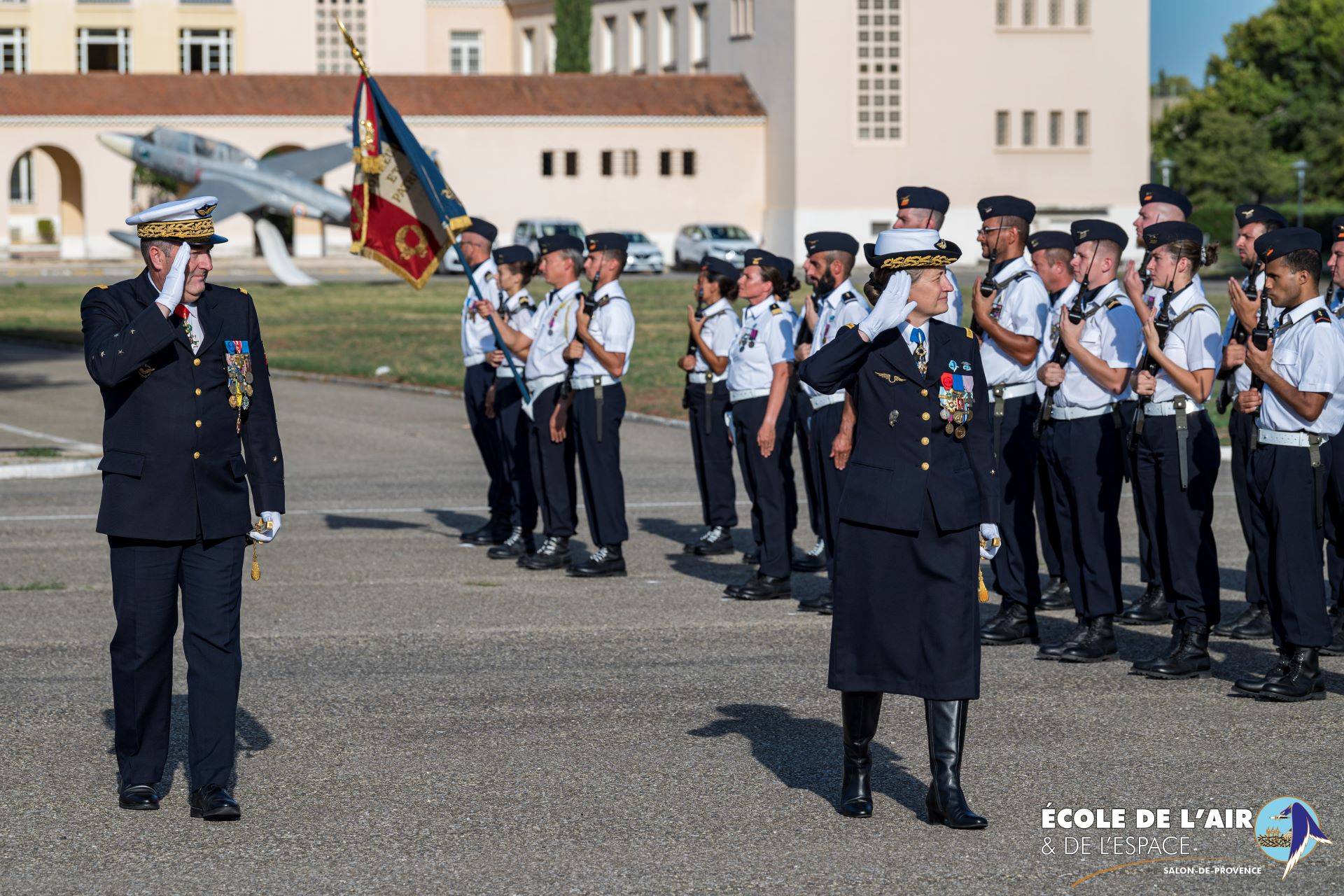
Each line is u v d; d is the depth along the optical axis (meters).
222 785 7.82
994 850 7.35
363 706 9.75
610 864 7.15
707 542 15.13
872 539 7.64
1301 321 9.97
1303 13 100.25
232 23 86.38
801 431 13.13
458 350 36.78
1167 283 10.64
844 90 76.00
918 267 7.66
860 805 7.79
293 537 15.84
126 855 7.30
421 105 75.94
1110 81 77.38
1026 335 11.39
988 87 76.62
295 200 61.47
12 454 20.80
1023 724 9.38
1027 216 11.66
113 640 7.94
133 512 7.74
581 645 11.38
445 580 13.81
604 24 91.25
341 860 7.23
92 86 74.06
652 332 41.06
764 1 77.94
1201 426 10.61
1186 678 10.52
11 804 8.00
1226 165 84.44
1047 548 12.80
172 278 7.68
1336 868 7.16
